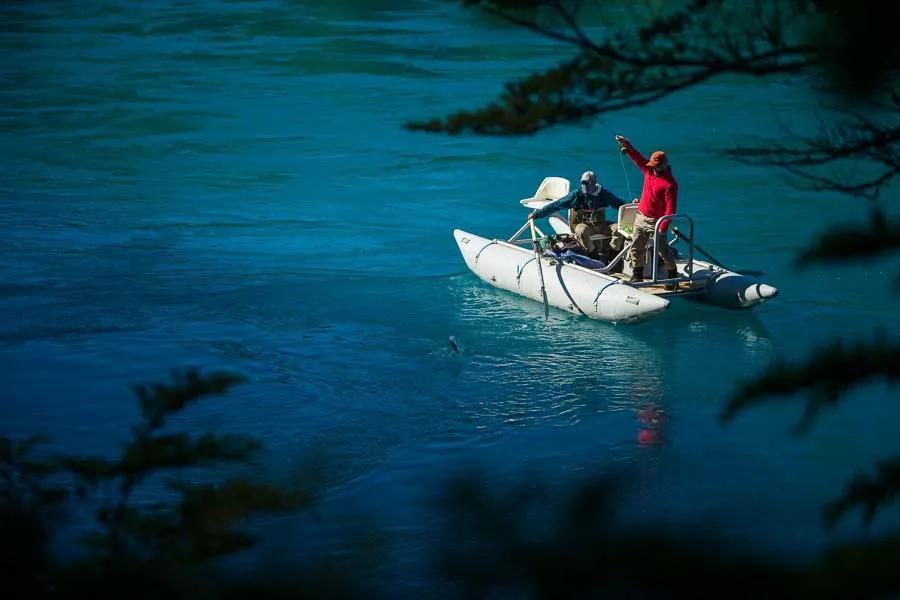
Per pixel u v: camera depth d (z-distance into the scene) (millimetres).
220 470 18328
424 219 39688
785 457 19078
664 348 25688
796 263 4699
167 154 50469
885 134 6672
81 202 41938
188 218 39812
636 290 27000
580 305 28000
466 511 3391
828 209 38969
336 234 37688
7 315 28250
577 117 6434
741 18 5734
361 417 21516
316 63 74625
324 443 20094
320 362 24922
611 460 19266
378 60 75188
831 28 4820
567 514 3281
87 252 34938
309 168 47844
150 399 7164
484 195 43188
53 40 85375
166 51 80250
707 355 25172
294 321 28094
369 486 18062
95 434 20781
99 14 99688
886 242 4559
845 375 4980
